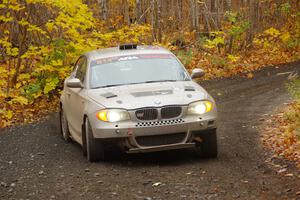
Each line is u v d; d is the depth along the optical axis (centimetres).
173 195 780
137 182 865
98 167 983
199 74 1121
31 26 1731
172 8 3152
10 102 1619
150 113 960
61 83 1898
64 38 1977
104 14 2788
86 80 1111
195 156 1040
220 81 2245
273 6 3147
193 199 754
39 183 900
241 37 2847
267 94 1848
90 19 1838
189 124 966
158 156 1054
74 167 997
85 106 1039
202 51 2712
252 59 2695
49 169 995
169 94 999
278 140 1116
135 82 1088
